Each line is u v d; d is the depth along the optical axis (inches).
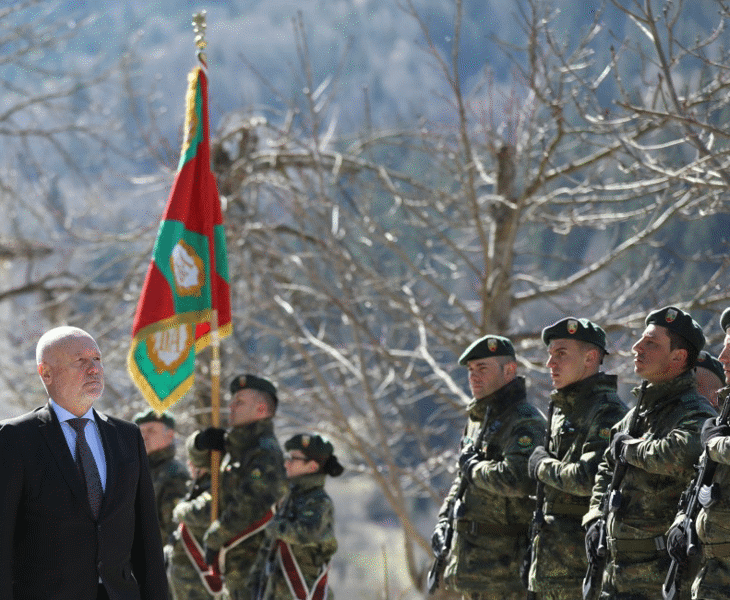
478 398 540.4
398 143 1166.3
